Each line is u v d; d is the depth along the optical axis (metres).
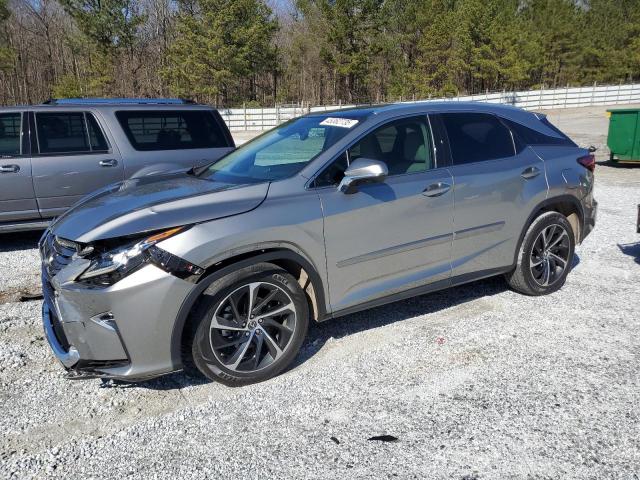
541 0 58.88
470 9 48.75
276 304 3.45
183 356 3.29
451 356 3.73
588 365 3.56
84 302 2.99
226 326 3.24
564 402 3.13
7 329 4.30
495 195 4.31
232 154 4.54
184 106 7.40
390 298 3.96
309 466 2.65
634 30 59.69
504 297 4.79
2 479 2.60
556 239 4.80
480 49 49.44
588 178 4.92
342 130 3.90
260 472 2.62
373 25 47.12
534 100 42.69
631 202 9.15
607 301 4.66
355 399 3.23
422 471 2.60
